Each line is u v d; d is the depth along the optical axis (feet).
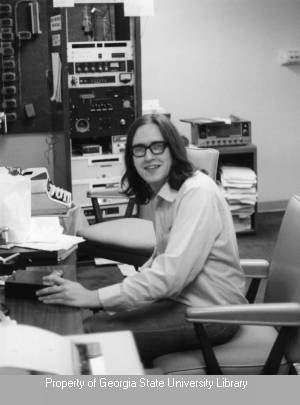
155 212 6.77
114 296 5.80
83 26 14.51
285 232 6.60
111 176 13.99
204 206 6.15
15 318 5.11
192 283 6.35
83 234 10.79
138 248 10.18
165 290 6.00
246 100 17.34
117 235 10.54
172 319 6.22
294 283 6.13
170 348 6.15
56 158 14.78
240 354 5.98
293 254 6.28
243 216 15.62
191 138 15.92
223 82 17.04
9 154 15.20
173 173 6.44
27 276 5.84
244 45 16.97
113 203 13.93
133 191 7.04
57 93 13.91
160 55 16.47
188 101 16.93
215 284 6.33
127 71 13.70
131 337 4.14
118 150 13.98
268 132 17.71
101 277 12.69
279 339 5.74
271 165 17.95
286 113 17.75
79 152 14.14
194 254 6.06
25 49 14.70
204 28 16.60
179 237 6.08
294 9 17.11
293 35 17.26
